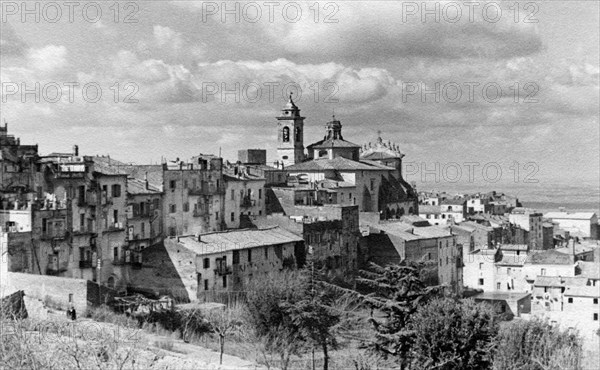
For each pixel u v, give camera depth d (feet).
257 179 563.48
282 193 570.46
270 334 361.30
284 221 497.46
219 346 347.56
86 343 225.76
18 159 408.67
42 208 390.42
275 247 465.88
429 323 282.56
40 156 433.07
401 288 304.91
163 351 289.53
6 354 205.87
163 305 388.57
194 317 374.63
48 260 389.39
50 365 204.74
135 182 479.00
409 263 336.70
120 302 368.68
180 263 419.33
